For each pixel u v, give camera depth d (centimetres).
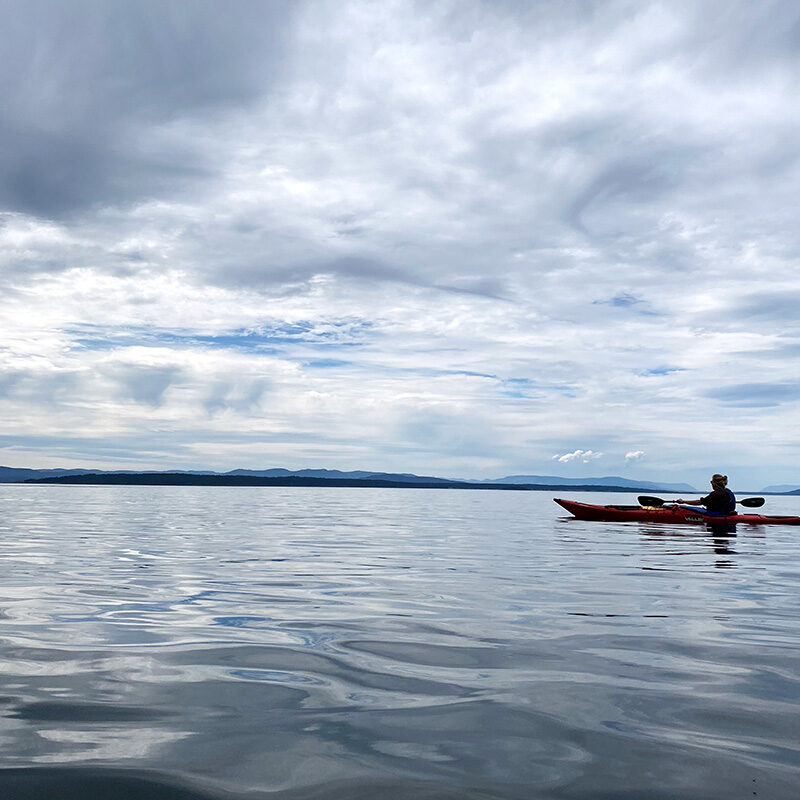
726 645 409
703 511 1652
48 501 3450
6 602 529
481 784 219
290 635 429
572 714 286
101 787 214
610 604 549
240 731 263
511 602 557
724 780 223
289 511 2527
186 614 491
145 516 1958
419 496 6844
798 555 951
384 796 210
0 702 292
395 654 385
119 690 312
